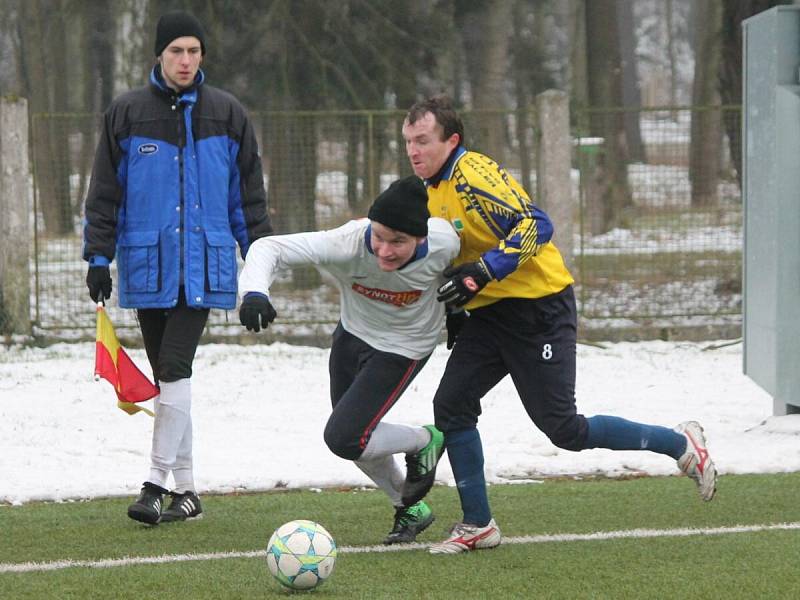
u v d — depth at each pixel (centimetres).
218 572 1856
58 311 5338
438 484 2581
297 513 2322
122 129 2253
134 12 8925
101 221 2248
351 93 6344
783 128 3123
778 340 3155
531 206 1870
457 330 2009
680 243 5644
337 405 1950
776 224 3152
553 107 5069
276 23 6347
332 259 1872
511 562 1902
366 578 1811
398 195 1789
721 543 2028
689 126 6244
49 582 1800
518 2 8494
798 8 3138
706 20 8944
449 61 7088
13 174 4959
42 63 10488
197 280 2252
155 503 2183
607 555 1947
